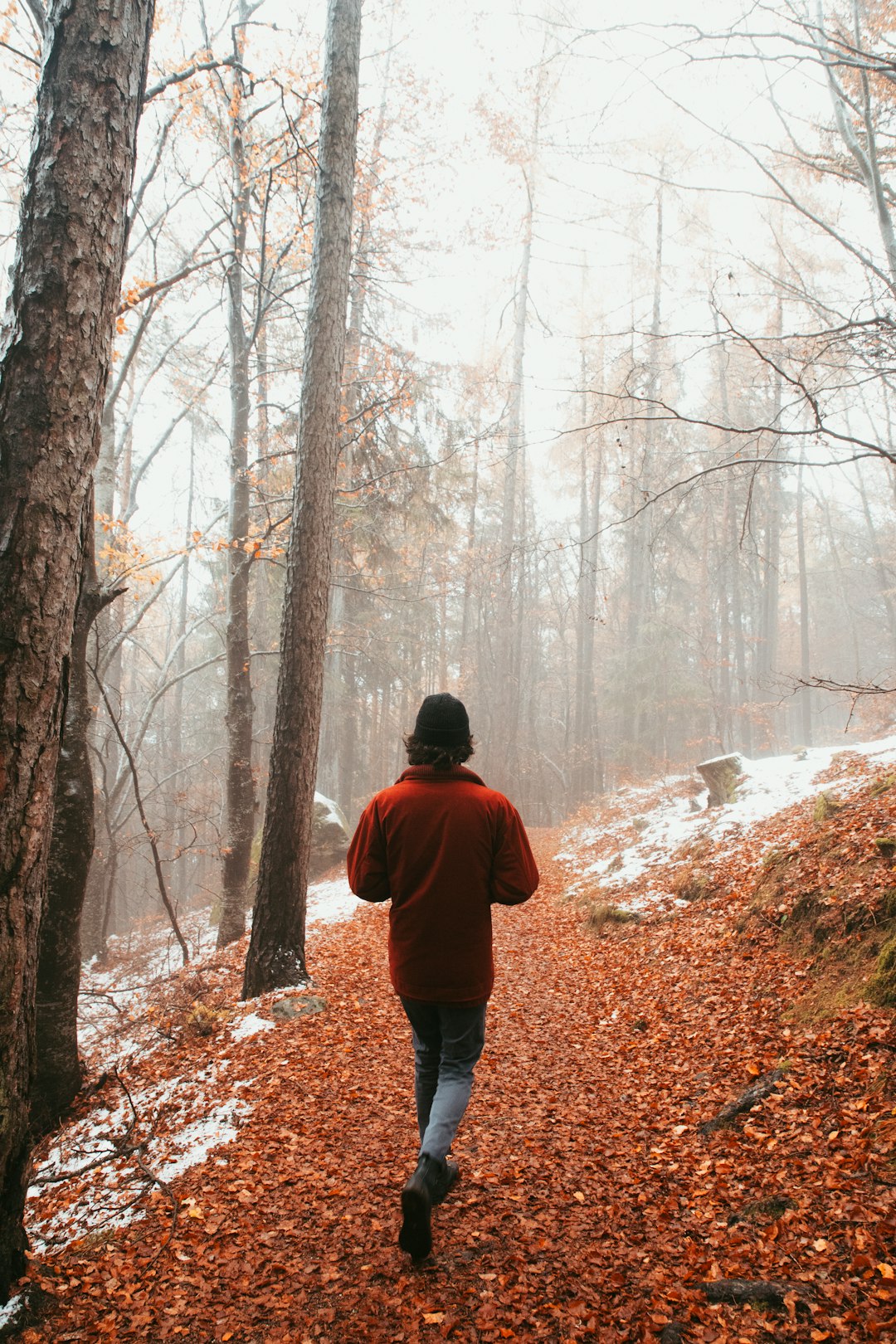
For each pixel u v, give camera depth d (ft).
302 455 24.64
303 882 23.71
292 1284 8.42
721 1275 8.01
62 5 9.39
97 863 45.80
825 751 43.47
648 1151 11.63
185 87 31.96
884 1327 6.77
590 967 25.77
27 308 8.80
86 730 18.97
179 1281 8.68
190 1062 18.11
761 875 23.99
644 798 61.82
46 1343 7.55
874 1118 10.30
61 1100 17.33
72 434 8.82
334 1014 20.03
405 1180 10.71
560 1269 8.41
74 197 9.06
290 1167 11.55
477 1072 15.84
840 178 27.96
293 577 24.44
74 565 8.86
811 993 15.75
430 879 8.61
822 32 20.48
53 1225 11.52
